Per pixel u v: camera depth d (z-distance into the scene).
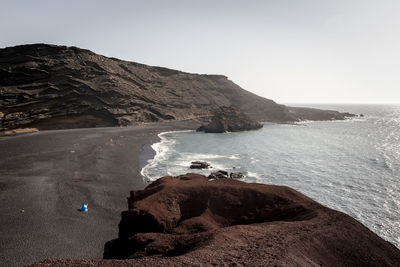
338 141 74.62
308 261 9.84
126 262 9.37
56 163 40.12
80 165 39.91
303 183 34.97
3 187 28.89
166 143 68.38
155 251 11.66
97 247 18.72
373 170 41.84
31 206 24.48
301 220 14.99
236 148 61.75
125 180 34.56
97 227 21.58
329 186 33.72
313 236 11.86
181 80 165.38
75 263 9.30
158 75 154.25
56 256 17.34
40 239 19.28
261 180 36.25
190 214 16.94
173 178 23.39
